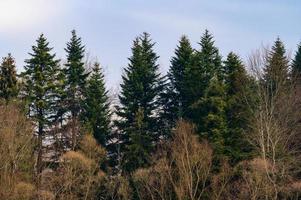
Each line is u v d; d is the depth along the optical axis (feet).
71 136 178.09
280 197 145.89
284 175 147.84
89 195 156.46
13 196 143.33
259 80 170.60
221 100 162.61
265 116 157.79
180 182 144.66
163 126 184.55
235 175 151.02
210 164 146.72
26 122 161.99
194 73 183.21
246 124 163.53
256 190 140.26
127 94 185.88
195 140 149.48
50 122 184.24
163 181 149.59
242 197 143.02
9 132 149.69
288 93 167.12
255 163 144.56
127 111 181.68
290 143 161.27
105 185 163.02
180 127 153.99
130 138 171.32
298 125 161.79
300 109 163.32
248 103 165.17
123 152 173.17
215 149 154.40
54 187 155.02
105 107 186.60
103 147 175.32
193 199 140.97
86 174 156.97
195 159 146.30
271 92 161.68
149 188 149.07
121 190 155.43
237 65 176.14
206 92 168.35
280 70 174.19
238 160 156.56
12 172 148.15
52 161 176.45
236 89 169.58
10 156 148.36
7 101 176.86
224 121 160.76
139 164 165.37
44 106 183.32
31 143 163.02
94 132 180.55
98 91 186.91
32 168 159.74
